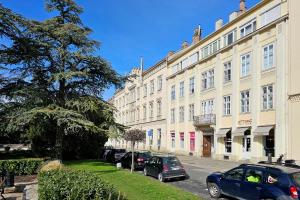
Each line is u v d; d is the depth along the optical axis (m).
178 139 46.38
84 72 23.23
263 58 29.91
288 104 26.72
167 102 50.53
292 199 10.59
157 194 12.40
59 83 24.22
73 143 30.08
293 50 26.61
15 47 22.83
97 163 25.34
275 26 28.53
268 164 12.78
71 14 25.19
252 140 30.23
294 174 11.12
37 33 23.56
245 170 12.77
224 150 35.28
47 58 24.02
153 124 56.34
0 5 19.89
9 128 22.48
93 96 24.64
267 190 11.32
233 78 33.56
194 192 15.66
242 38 32.38
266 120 28.95
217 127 35.91
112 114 25.05
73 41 24.50
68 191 7.88
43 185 8.70
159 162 19.94
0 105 23.33
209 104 38.41
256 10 31.03
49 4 24.77
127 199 10.71
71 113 21.95
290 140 26.27
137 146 62.91
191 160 34.00
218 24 37.81
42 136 27.58
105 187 8.36
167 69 51.03
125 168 26.20
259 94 29.95
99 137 30.69
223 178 13.72
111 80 25.84
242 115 32.09
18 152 29.83
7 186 15.84
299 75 25.97
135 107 66.75
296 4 26.61
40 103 23.56
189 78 43.78
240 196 12.63
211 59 38.31
